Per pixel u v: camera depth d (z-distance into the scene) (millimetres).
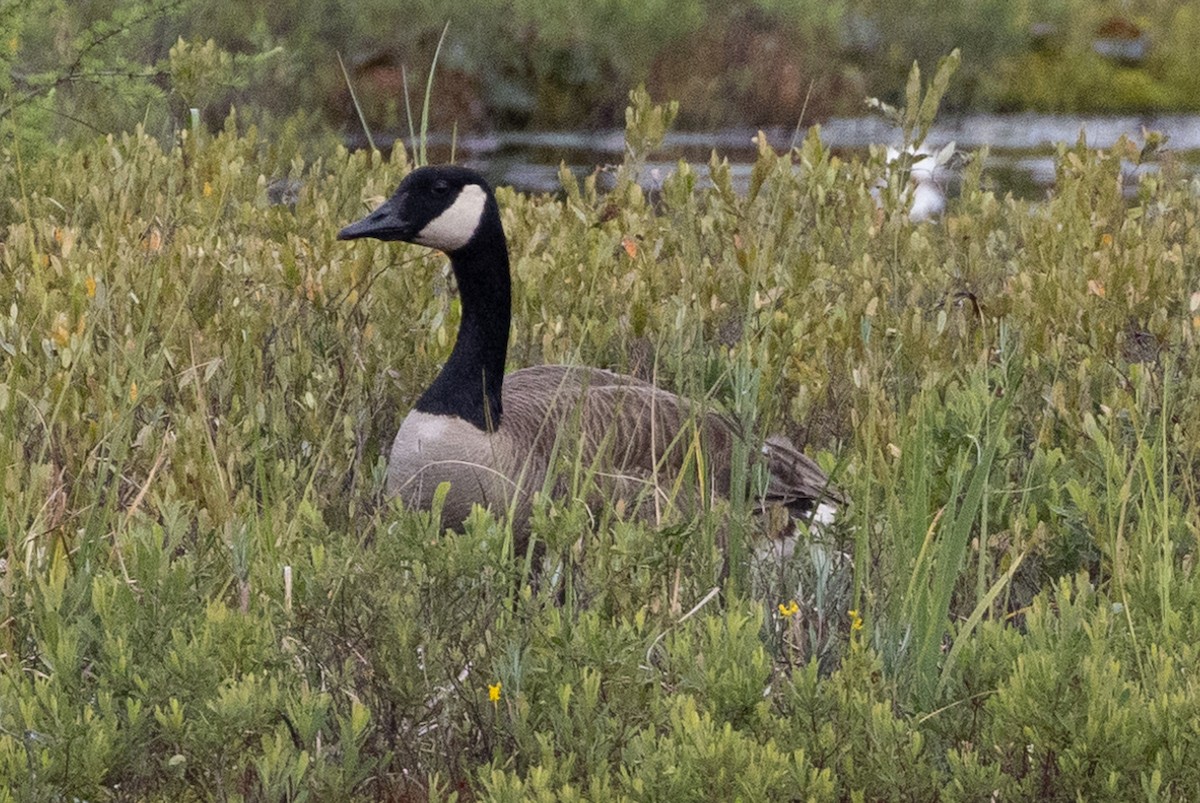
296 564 7566
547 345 11844
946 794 6621
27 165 15852
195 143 15617
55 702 6465
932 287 13430
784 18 35969
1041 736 6688
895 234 12914
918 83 14234
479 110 33344
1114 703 6566
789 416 11586
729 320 12539
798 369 11383
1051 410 10891
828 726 6793
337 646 7438
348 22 32656
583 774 6863
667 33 34844
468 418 9641
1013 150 31375
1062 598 7750
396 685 7070
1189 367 11070
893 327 12055
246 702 6445
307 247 12320
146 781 6809
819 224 14164
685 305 11344
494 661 7383
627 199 14633
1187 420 9898
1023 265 14250
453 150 11484
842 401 11562
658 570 8156
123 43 19641
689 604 8414
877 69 36750
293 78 29297
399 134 32094
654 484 9344
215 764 6547
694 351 10617
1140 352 12000
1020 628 9117
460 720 7309
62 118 20203
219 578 8141
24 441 9531
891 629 7867
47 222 13492
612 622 7465
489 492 9547
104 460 8734
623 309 12445
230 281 11938
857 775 6727
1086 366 10875
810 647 8297
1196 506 9328
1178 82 38406
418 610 7391
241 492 8961
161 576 7414
